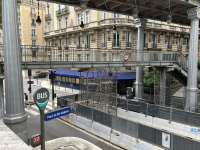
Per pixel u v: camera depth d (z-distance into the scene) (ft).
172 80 86.02
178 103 56.75
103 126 35.47
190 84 52.47
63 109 18.47
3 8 24.68
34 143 17.02
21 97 26.04
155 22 97.81
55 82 116.47
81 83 51.52
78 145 27.94
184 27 107.76
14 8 25.14
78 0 47.09
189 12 51.62
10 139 9.84
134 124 29.78
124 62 48.75
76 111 43.14
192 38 51.93
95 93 52.34
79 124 41.37
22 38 142.10
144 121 43.86
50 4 114.93
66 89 100.99
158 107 41.91
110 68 48.91
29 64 34.47
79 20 94.89
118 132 32.48
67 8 100.89
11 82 24.98
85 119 39.88
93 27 84.02
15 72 25.21
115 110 48.52
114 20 79.05
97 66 44.16
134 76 81.51
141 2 50.78
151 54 62.28
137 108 47.01
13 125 24.98
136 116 45.88
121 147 31.35
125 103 50.26
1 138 9.92
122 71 82.12
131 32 81.71
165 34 97.81
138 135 29.30
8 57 24.82
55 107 54.85
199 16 50.55
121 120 32.01
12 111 25.13
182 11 59.98
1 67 31.35
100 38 85.51
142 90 64.75
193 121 35.65
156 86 63.36
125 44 80.59
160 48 95.40
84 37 91.81
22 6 140.46
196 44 51.57
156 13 63.62
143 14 63.36
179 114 37.91
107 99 51.67
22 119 25.58
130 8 55.88
